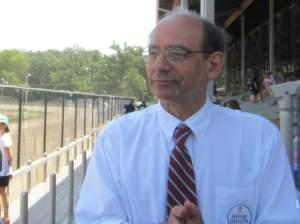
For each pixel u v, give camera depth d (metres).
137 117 2.27
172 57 2.13
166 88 2.14
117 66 125.25
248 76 40.19
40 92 14.54
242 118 2.24
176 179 2.11
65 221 8.45
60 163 15.12
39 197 10.57
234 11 32.03
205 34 2.16
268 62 33.72
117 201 2.15
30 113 13.56
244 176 2.15
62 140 17.45
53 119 16.36
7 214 9.28
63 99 17.39
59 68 129.00
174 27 2.14
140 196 2.13
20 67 129.12
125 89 114.62
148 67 2.19
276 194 2.15
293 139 4.68
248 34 41.19
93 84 122.25
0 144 9.34
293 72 28.34
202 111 2.20
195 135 2.17
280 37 31.61
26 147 13.16
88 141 20.09
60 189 11.48
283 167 2.20
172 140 2.18
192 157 2.15
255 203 2.14
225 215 2.11
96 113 28.70
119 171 2.19
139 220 2.12
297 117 4.68
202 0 10.73
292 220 2.13
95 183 2.19
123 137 2.21
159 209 2.11
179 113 2.19
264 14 34.25
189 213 1.96
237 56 43.59
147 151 2.18
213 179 2.13
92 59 129.62
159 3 21.56
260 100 24.84
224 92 43.47
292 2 29.03
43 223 8.34
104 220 2.11
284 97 4.68
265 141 2.21
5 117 9.42
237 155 2.17
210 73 2.22
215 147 2.17
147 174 2.14
